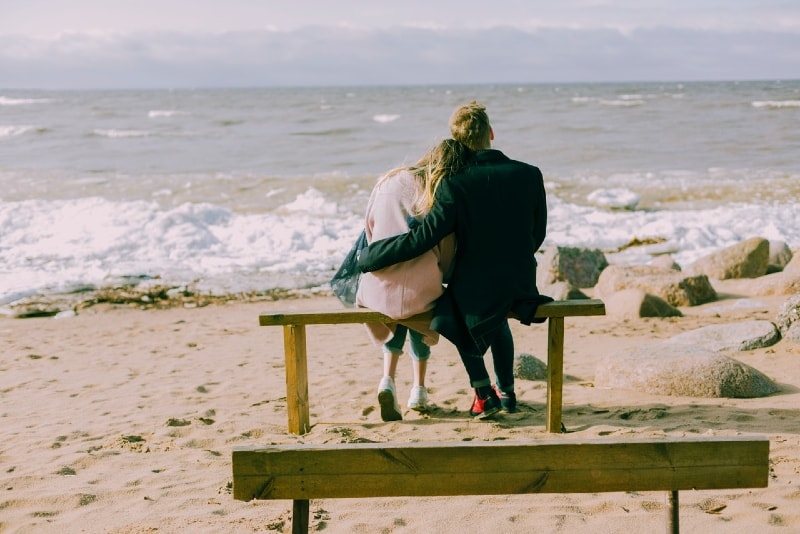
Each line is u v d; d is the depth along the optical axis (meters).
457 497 3.89
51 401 6.58
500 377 5.19
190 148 33.75
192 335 9.55
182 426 5.48
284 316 4.80
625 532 3.41
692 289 10.42
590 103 64.56
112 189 21.41
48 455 4.95
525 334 9.02
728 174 23.36
